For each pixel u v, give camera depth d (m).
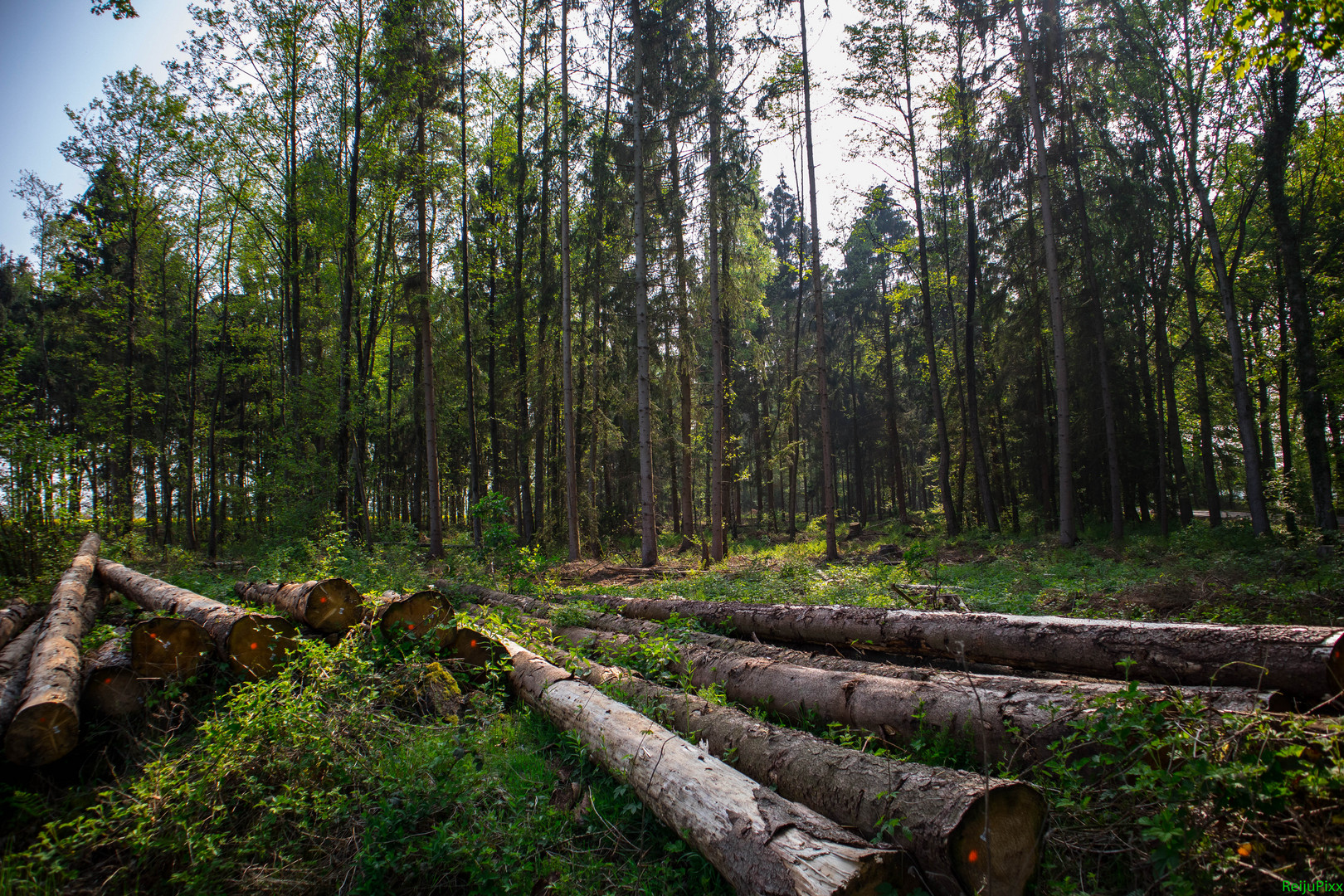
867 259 35.44
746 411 33.66
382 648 5.41
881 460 43.78
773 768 3.57
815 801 3.25
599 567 16.45
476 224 23.73
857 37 20.30
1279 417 20.86
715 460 18.56
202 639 4.98
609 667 5.56
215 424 25.50
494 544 12.37
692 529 24.20
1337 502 18.77
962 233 25.59
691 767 3.34
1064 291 22.23
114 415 22.98
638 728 3.85
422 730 4.51
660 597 10.09
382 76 18.73
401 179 20.16
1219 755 2.83
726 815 2.93
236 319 28.42
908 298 27.38
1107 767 3.16
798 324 26.31
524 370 24.11
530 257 25.19
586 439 24.53
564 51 19.16
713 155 17.47
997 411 26.38
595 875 3.13
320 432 20.17
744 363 30.56
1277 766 2.63
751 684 5.16
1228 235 19.88
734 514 32.31
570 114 20.86
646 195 19.30
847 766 3.26
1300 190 17.06
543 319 22.11
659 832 3.47
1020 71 18.19
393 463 33.19
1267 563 9.27
